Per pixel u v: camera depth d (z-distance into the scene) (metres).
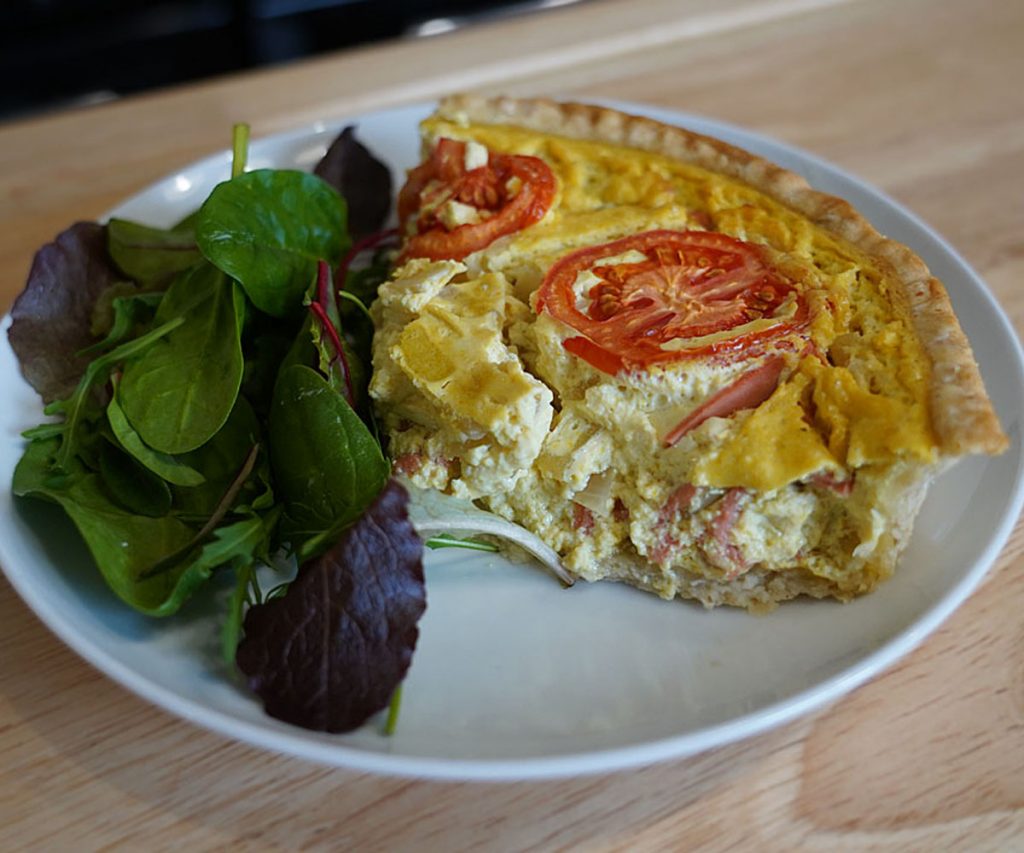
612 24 0.42
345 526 0.20
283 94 0.39
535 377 0.23
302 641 0.19
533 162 0.28
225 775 0.19
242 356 0.24
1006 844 0.18
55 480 0.22
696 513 0.22
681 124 0.33
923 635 0.19
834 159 0.36
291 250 0.26
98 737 0.20
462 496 0.23
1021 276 0.30
